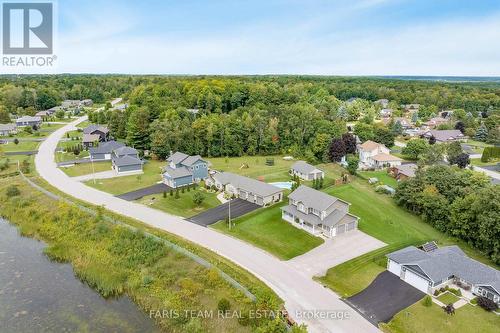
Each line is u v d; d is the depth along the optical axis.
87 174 77.50
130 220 52.97
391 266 42.00
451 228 51.44
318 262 43.38
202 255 42.75
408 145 96.19
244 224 53.28
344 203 53.84
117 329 33.16
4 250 48.25
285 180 75.56
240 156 98.25
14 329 33.22
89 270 41.75
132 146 96.75
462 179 57.53
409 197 58.94
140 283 39.12
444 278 38.25
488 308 35.09
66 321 34.28
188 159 74.94
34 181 71.31
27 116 135.50
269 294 34.34
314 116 104.44
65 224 53.22
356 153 95.75
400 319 33.69
